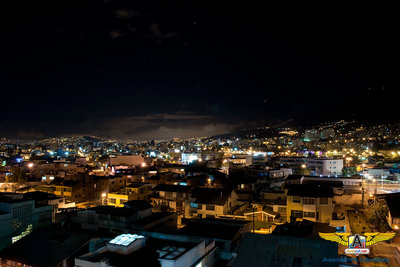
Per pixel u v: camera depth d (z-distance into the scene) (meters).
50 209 31.80
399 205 37.44
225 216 42.47
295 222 36.19
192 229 28.83
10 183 67.81
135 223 31.69
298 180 60.69
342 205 53.38
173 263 16.86
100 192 63.31
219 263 22.41
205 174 73.12
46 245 24.30
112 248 20.08
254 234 17.64
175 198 50.34
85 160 122.44
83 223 33.97
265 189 58.28
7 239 27.27
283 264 15.30
